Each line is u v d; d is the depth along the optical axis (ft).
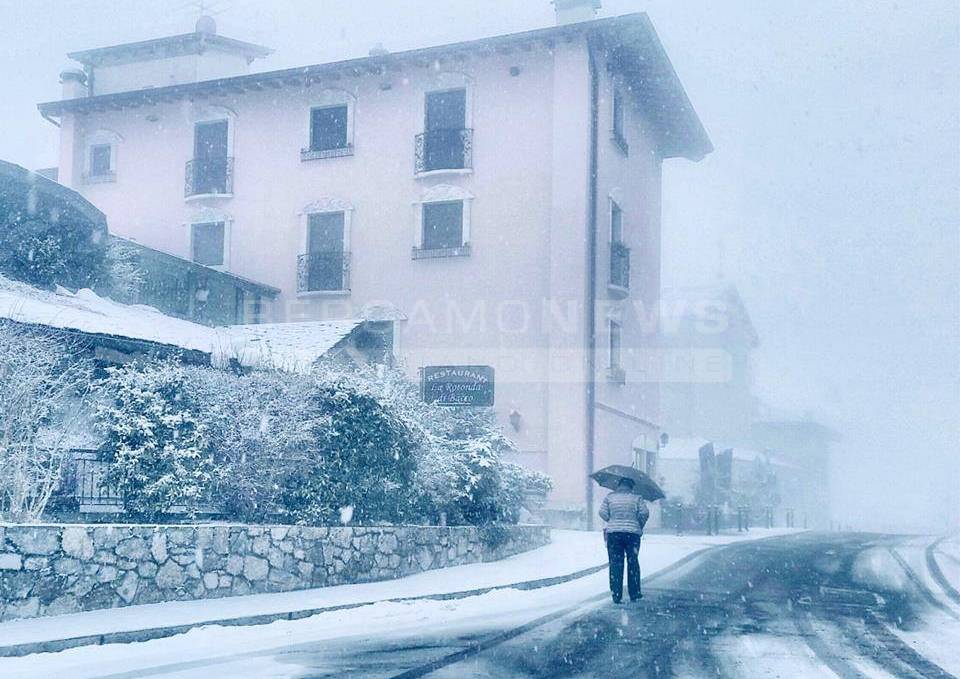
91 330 45.32
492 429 60.03
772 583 44.70
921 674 23.99
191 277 80.18
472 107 85.20
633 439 91.66
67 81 103.60
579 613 34.76
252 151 92.58
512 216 82.99
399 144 87.51
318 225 89.76
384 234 86.89
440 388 82.84
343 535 42.11
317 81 90.27
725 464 111.45
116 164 97.40
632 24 80.18
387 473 45.70
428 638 28.91
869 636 30.09
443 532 50.37
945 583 46.60
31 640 24.62
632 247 93.45
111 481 36.96
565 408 79.10
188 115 95.04
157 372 39.47
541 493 68.08
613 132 87.04
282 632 30.01
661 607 36.32
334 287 87.56
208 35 102.68
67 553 30.25
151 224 95.09
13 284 53.72
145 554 32.96
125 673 22.71
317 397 43.16
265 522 40.86
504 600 39.34
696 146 106.93
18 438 34.32
